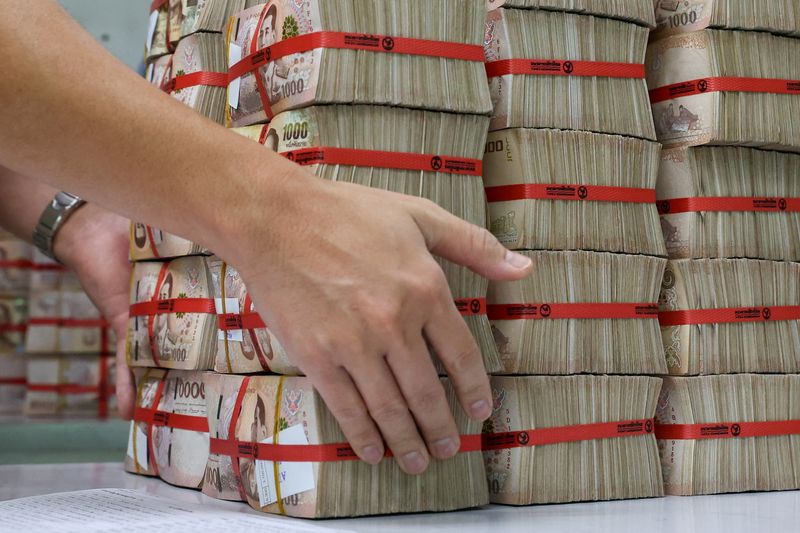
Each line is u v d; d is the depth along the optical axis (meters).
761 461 1.39
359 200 1.03
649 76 1.47
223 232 1.00
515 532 1.04
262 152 1.02
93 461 2.16
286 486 1.12
